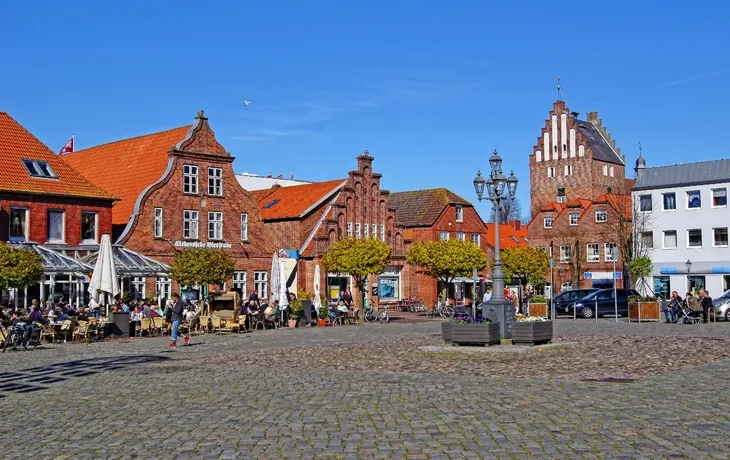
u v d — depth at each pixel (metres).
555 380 17.66
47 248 43.50
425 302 69.56
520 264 72.06
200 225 54.97
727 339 29.88
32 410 14.39
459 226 74.88
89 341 33.31
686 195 69.00
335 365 22.09
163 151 55.53
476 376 18.72
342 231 64.31
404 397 15.23
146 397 15.79
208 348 29.69
